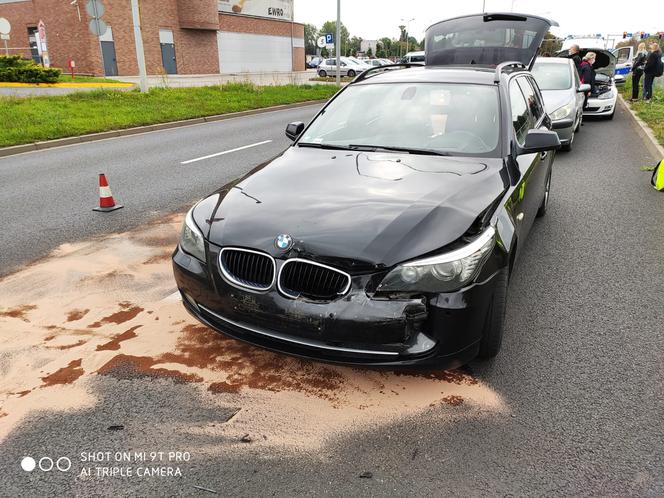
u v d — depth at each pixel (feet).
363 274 8.56
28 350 11.16
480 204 9.98
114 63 128.67
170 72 143.95
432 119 13.46
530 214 14.44
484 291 9.08
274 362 10.65
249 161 31.94
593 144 36.14
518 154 12.73
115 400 9.57
